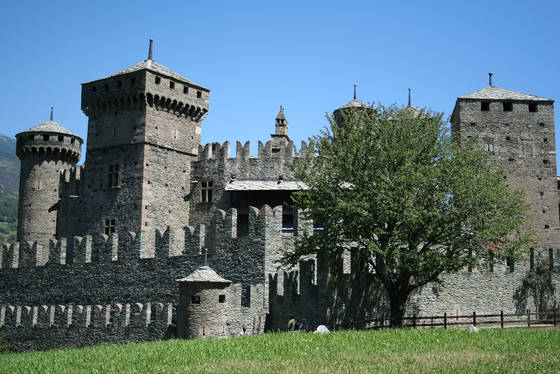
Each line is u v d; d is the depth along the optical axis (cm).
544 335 3300
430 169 3950
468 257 4041
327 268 4078
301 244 4431
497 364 2528
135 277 5247
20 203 7281
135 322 4616
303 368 2547
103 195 6378
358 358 2720
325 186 4159
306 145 6278
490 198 3972
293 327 4131
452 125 6612
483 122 6288
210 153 6512
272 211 4812
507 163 6228
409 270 3894
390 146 4153
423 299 4519
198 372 2550
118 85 6419
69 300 5584
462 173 3994
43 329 5250
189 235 5047
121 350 3394
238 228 6156
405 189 3884
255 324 4262
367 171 4106
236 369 2578
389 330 3594
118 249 5409
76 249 5638
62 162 7344
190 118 6644
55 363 3100
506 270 4788
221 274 4859
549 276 4850
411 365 2545
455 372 2403
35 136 7244
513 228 4078
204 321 3897
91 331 4909
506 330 3544
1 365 3147
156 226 6197
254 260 4747
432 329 3609
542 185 6209
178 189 6425
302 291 4216
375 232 3966
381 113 4422
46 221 7150
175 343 3534
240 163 6356
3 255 6091
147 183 6172
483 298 4678
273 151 6431
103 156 6450
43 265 5828
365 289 4331
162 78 6372
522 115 6319
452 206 3909
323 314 4019
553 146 6272
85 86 6650
